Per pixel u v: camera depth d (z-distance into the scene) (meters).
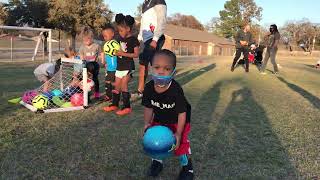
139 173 3.62
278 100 8.08
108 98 7.23
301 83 11.82
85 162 3.85
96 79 7.38
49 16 34.81
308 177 3.65
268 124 5.70
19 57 24.62
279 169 3.83
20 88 8.73
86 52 7.55
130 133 4.92
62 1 34.47
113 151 4.20
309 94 9.23
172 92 3.28
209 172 3.71
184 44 55.12
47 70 7.31
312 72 17.41
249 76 13.35
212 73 14.00
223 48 70.38
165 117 3.44
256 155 4.23
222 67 17.47
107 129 5.10
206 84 10.46
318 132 5.32
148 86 3.40
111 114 6.08
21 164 3.74
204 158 4.09
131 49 6.24
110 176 3.53
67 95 6.60
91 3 35.47
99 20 35.44
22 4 34.94
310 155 4.28
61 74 7.13
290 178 3.62
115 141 4.56
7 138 4.51
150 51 7.46
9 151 4.08
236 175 3.65
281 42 91.31
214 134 5.03
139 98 7.60
